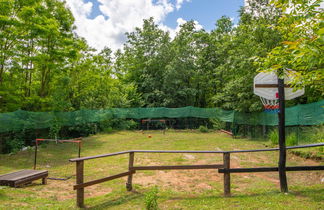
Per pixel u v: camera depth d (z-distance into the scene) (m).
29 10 12.06
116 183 5.89
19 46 12.75
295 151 8.66
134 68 26.61
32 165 8.46
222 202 4.25
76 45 16.14
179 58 23.28
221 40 23.72
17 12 12.73
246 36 15.73
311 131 10.55
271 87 5.07
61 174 7.13
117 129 19.92
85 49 18.69
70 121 15.83
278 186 5.30
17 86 14.13
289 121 12.14
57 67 14.84
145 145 12.52
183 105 24.47
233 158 8.71
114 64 27.33
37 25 12.33
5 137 12.16
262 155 9.23
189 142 13.38
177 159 8.67
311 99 14.34
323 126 10.05
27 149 11.53
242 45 15.41
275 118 13.67
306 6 3.16
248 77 14.77
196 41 24.77
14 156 10.11
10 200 4.48
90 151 11.06
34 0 12.84
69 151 11.07
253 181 5.88
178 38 24.33
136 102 23.08
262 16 14.59
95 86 20.03
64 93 15.41
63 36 15.20
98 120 17.97
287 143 9.52
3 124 11.29
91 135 17.02
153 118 21.83
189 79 25.28
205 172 6.95
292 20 3.42
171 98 23.12
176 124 22.06
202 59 24.31
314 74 3.03
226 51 19.95
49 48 14.45
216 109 19.72
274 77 5.05
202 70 24.38
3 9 11.73
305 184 5.36
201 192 5.06
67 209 4.11
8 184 5.36
